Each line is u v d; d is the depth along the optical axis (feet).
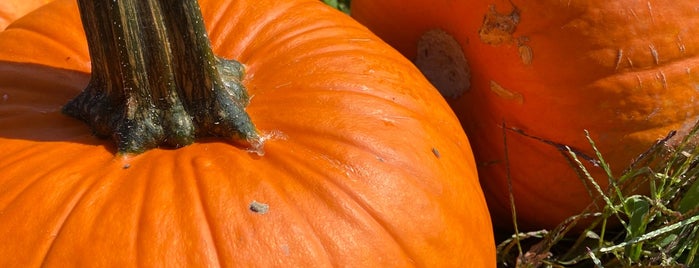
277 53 1.17
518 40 1.24
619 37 1.21
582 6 1.20
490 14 1.25
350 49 1.18
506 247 1.35
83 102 1.08
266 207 1.00
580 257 1.27
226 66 1.12
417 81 1.20
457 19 1.29
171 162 1.04
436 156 1.11
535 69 1.24
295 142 1.07
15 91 1.12
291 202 1.01
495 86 1.29
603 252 1.26
